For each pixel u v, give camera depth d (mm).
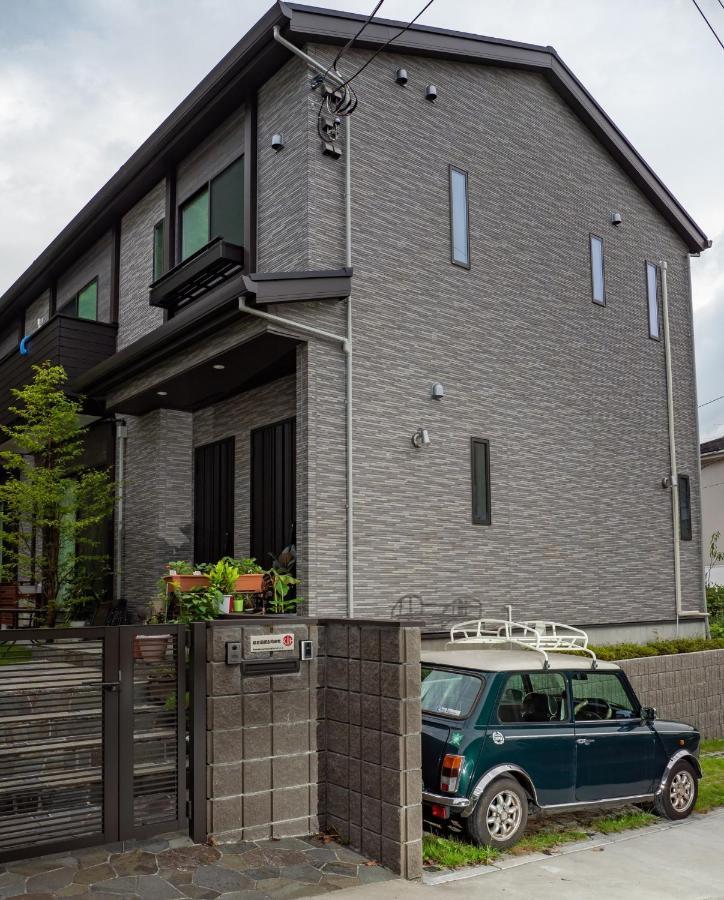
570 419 13211
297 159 10211
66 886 5133
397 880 5629
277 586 9086
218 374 10969
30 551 13820
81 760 5652
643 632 13992
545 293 13102
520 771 6582
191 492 13078
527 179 13078
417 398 10891
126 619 12414
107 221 14812
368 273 10484
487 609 11430
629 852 6695
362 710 6160
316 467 9688
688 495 15508
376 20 10664
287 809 6250
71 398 13164
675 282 16016
